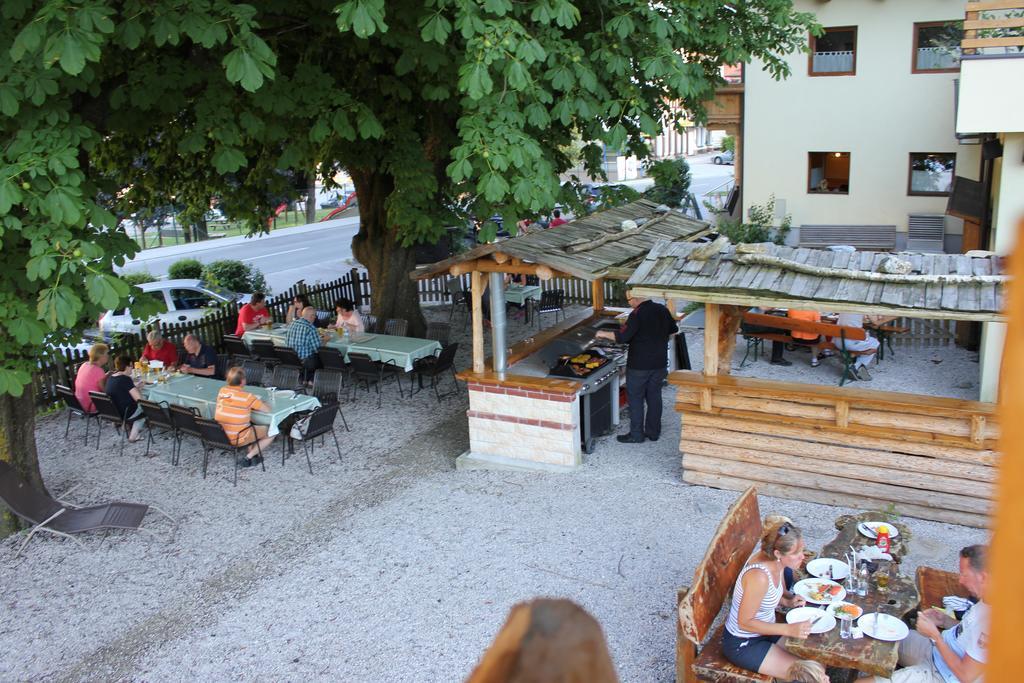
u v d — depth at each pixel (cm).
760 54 1223
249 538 927
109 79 947
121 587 839
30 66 697
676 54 990
